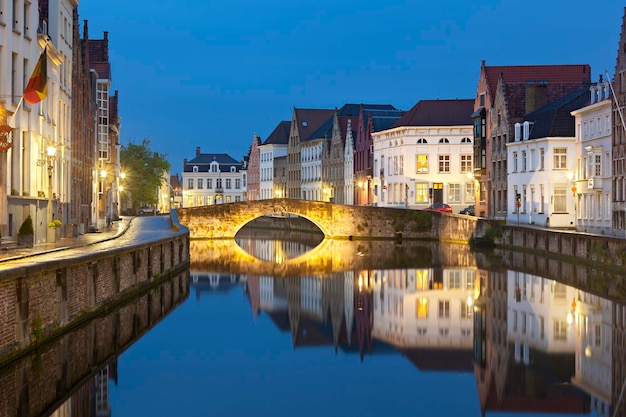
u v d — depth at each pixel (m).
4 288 23.50
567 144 75.12
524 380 26.78
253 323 36.94
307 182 144.38
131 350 29.97
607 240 49.88
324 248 80.25
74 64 57.22
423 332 34.81
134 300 38.94
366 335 34.25
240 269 60.12
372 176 113.00
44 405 22.77
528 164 79.56
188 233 60.19
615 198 64.69
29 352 25.42
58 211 48.84
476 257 66.31
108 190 82.88
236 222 93.50
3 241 37.97
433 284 49.97
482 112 92.56
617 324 35.72
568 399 24.83
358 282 51.94
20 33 40.81
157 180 120.94
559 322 36.31
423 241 88.62
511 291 46.00
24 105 41.19
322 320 37.94
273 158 162.88
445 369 28.41
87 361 27.81
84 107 62.56
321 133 139.25
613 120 65.19
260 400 24.45
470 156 101.50
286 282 52.47
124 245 41.41
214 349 31.00
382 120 114.00
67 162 53.06
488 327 35.62
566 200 75.25
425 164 101.62
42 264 26.11
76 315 30.00
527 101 85.12
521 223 81.12
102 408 23.11
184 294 46.12
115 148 92.06
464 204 101.69
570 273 53.06
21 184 40.84
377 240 91.00
